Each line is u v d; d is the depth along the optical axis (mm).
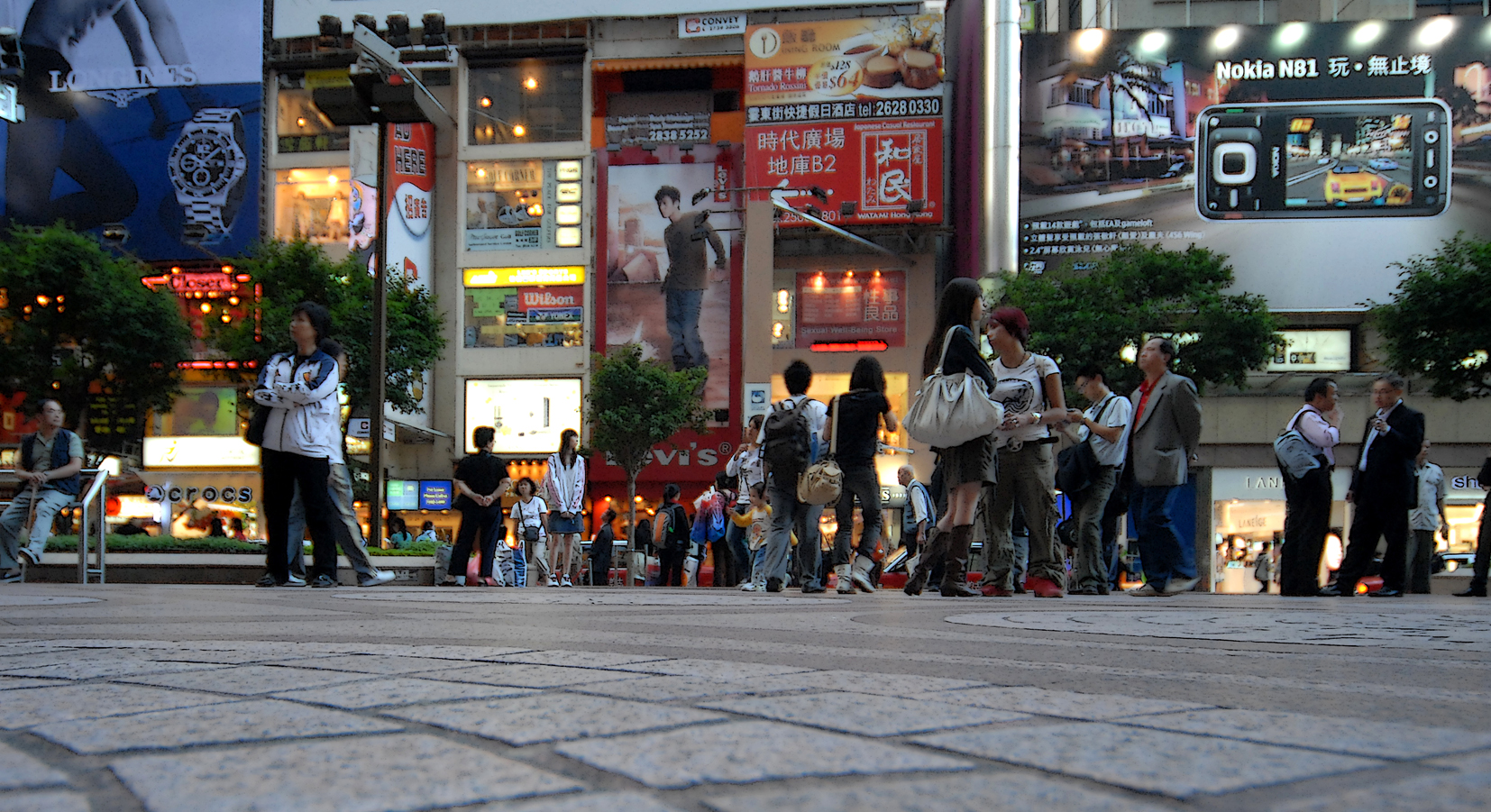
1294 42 28953
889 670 2020
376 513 13875
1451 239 28188
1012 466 7172
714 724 1256
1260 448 27297
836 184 29547
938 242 31328
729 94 31672
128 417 26047
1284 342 24766
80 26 31625
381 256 13945
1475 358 22578
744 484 10500
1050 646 2648
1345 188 28562
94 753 1082
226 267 29828
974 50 30031
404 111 13703
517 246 31250
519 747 1108
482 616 3918
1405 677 1963
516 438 30766
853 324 30109
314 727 1233
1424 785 909
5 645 2512
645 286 30500
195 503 30312
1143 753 1061
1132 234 28750
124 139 31312
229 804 842
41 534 9445
